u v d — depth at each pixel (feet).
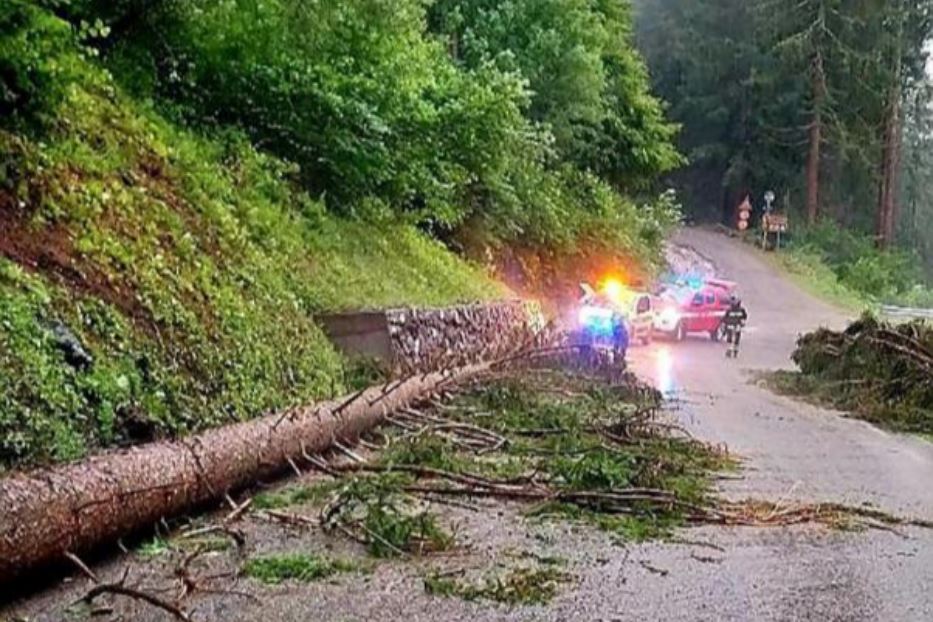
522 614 13.10
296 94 35.99
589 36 76.54
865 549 17.17
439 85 44.50
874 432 32.68
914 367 38.04
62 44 23.11
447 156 45.21
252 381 22.27
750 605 13.82
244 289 26.05
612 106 85.35
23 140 21.42
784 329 84.33
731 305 67.31
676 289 77.87
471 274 51.70
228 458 17.84
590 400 32.53
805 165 153.28
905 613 13.67
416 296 39.29
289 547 15.88
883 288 127.95
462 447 24.58
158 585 13.56
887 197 144.77
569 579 14.82
